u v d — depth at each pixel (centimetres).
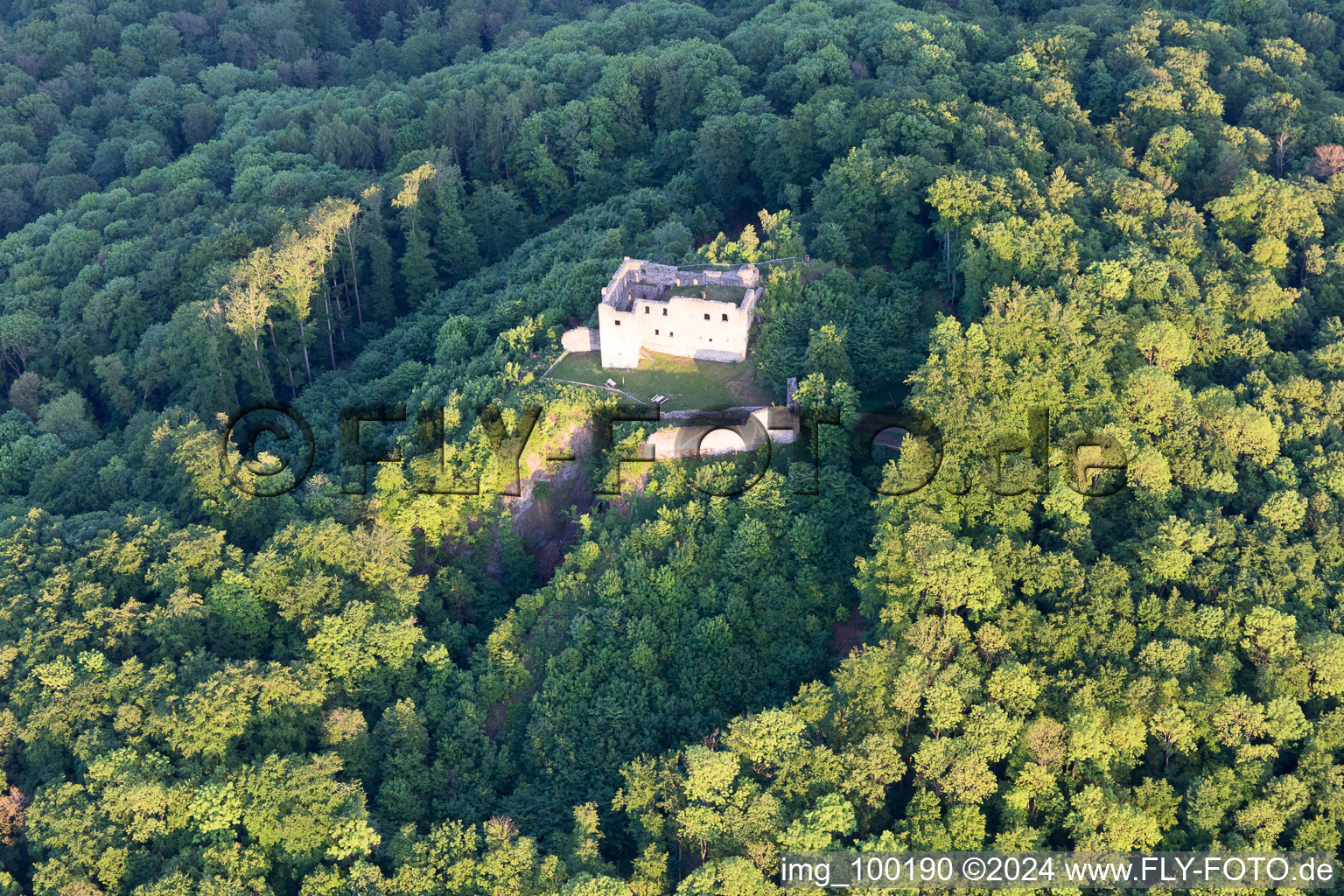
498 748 18400
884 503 18450
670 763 16650
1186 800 15738
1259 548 18312
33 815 17125
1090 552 18112
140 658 19475
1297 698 16575
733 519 19662
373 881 16050
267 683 18000
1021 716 16225
